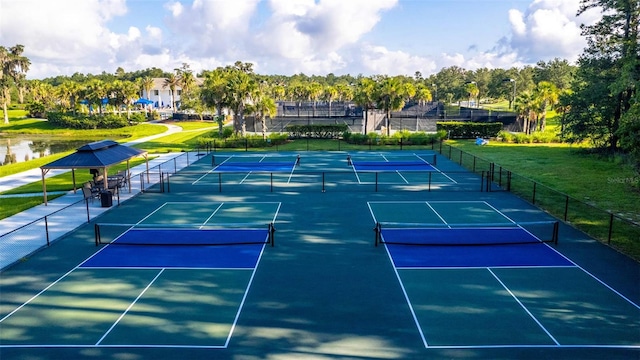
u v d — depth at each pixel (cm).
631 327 1153
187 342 1091
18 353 1051
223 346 1074
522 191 2717
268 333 1132
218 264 1581
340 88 12131
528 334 1121
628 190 2688
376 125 6850
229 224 2069
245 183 3039
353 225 2042
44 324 1181
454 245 1758
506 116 6494
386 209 2319
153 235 1911
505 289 1373
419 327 1156
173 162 4003
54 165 2391
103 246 1772
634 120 1983
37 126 9244
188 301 1304
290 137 5747
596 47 4128
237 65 12712
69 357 1034
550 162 3803
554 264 1566
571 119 4366
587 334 1120
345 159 4181
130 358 1028
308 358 1024
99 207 2386
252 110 5469
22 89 12838
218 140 5069
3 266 1562
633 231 1917
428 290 1369
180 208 2372
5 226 2042
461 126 5662
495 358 1022
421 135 5219
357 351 1052
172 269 1540
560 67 12056
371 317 1209
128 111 10450
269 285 1409
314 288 1386
